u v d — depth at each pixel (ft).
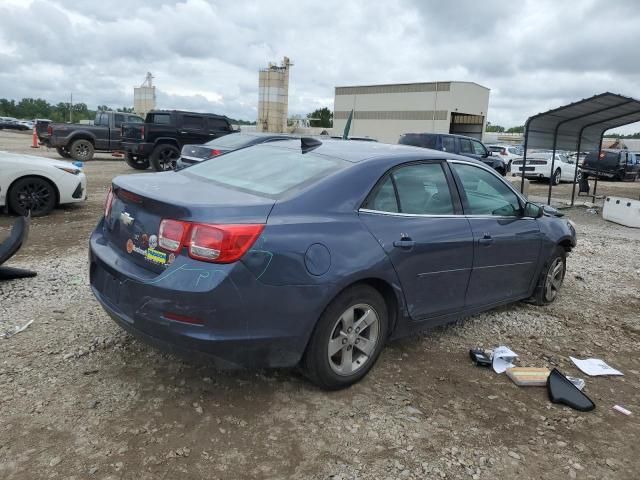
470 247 13.78
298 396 11.39
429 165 13.60
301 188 11.25
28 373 11.62
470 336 15.44
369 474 9.14
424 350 14.24
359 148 13.44
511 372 12.87
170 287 9.58
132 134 58.29
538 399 12.05
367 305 11.65
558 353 14.75
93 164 67.21
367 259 11.18
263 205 10.39
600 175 89.20
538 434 10.66
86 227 27.17
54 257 21.06
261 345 10.11
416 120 216.13
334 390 11.67
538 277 17.58
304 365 11.11
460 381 12.63
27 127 221.25
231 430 10.08
